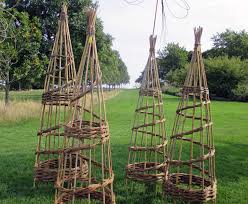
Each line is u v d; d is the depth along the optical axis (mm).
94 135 4562
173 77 55375
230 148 11578
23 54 19562
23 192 6527
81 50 22312
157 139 13227
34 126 15391
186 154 10398
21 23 18672
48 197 6301
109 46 30234
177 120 6047
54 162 7223
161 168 7254
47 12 22141
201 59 5777
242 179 7832
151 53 7215
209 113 5879
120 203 6156
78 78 4836
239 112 25672
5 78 18812
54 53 7004
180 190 5648
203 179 5746
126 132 15008
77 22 21953
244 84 43344
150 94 7363
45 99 6996
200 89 5688
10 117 16016
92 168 7965
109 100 38969
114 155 9992
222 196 6656
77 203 5852
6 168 8180
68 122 4816
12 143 11742
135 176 6793
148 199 6367
